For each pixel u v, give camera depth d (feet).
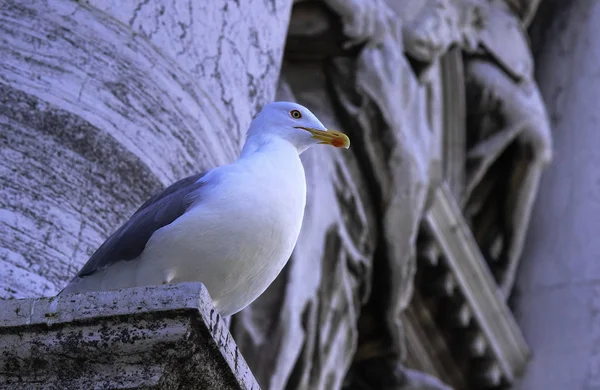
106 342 12.53
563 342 47.19
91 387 12.54
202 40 22.61
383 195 36.83
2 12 20.33
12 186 18.30
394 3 38.27
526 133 46.47
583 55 53.31
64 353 12.67
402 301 38.70
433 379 40.57
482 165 45.75
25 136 18.90
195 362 12.65
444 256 43.42
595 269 48.21
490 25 45.75
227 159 22.04
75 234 18.45
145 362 12.54
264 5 24.77
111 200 19.26
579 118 51.88
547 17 54.65
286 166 16.14
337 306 34.86
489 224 48.57
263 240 15.21
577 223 49.55
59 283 17.83
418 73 38.50
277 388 31.89
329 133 17.93
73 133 19.40
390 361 39.96
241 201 15.17
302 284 33.14
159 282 14.99
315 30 35.60
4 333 12.78
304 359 33.35
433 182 40.75
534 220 50.62
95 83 20.20
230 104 22.61
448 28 40.93
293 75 36.81
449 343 45.60
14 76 19.52
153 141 20.47
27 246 17.84
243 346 32.12
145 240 15.06
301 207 15.96
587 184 50.16
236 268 15.16
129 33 21.31
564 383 46.14
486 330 45.42
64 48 20.29
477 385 46.57
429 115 41.83
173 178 20.52
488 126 46.24
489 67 45.75
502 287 48.16
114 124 20.03
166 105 21.06
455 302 44.52
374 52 36.40
